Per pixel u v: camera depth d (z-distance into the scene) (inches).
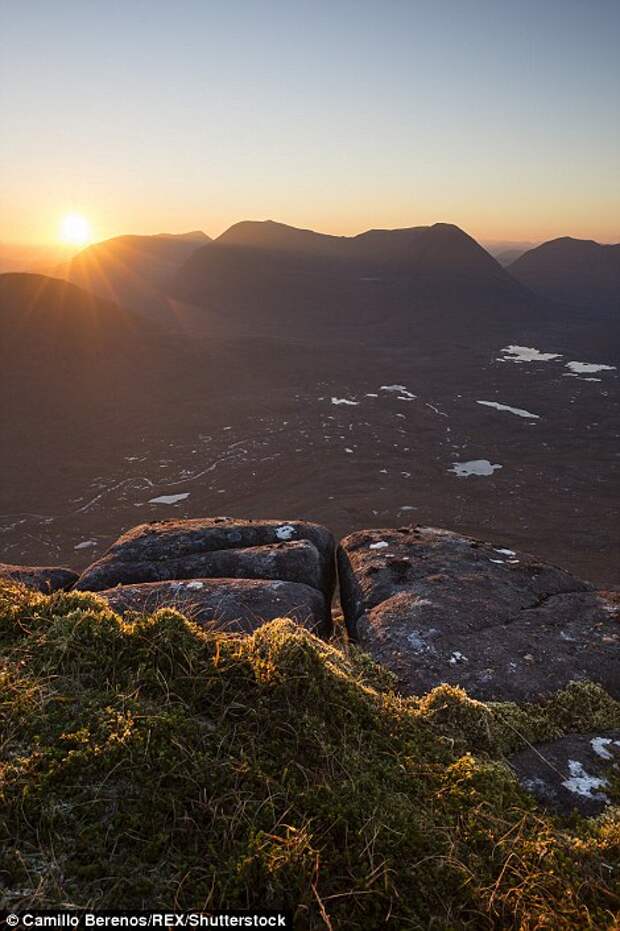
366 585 351.3
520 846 140.0
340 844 125.3
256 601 297.4
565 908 124.4
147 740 135.2
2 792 119.6
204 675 163.5
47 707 145.4
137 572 360.2
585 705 232.8
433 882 122.1
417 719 194.1
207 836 120.9
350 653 262.4
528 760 198.5
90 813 119.8
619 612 310.0
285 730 151.3
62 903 101.3
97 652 168.4
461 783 162.2
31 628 180.5
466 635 280.5
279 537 406.3
